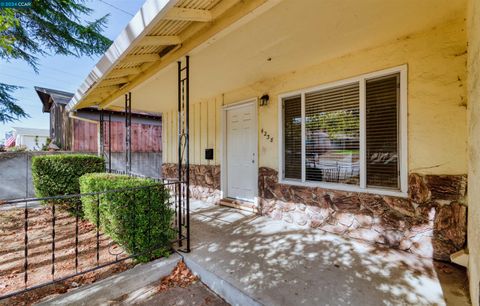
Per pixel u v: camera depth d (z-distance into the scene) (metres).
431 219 2.55
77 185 4.99
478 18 1.61
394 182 2.86
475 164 1.71
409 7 2.14
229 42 2.74
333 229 3.36
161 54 3.03
